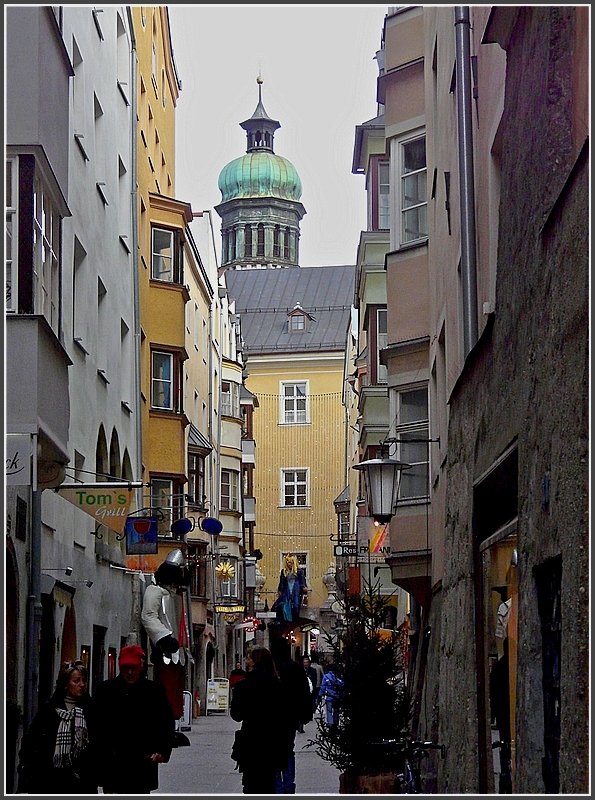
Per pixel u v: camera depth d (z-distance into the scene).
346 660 14.00
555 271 7.11
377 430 35.47
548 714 7.45
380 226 35.34
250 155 133.50
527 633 7.77
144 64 37.59
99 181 26.83
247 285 106.00
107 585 26.73
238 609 57.06
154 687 10.72
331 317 101.44
